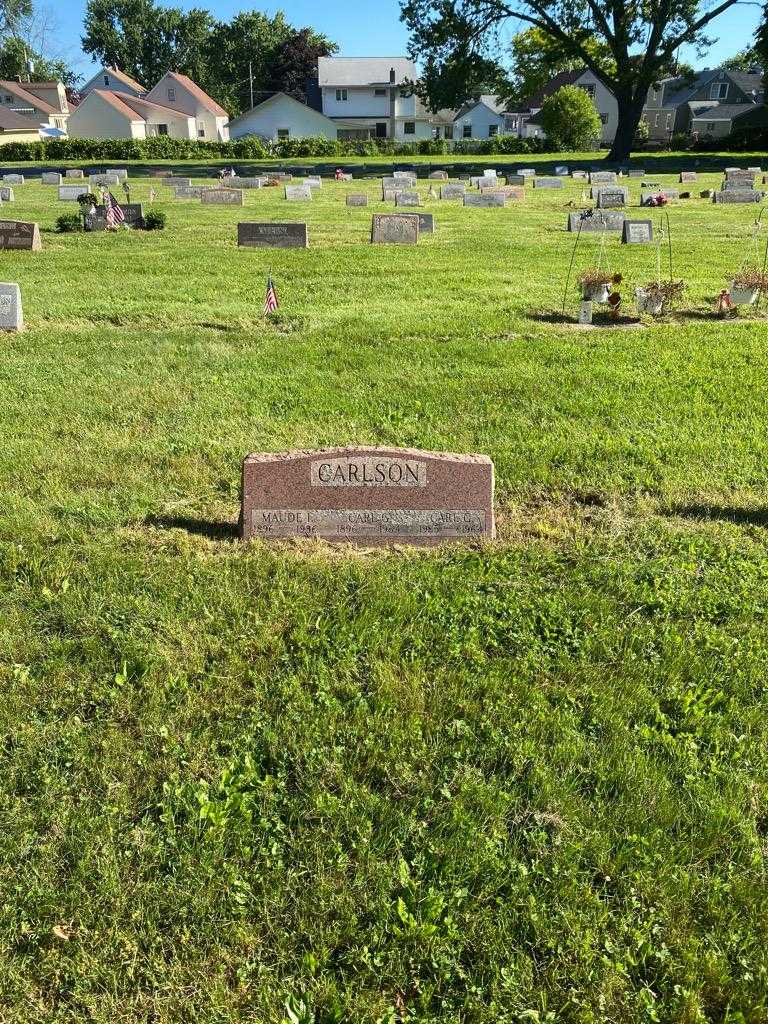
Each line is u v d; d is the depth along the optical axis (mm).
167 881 2975
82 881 2975
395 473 5246
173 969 2699
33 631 4355
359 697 3914
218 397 8148
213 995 2615
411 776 3449
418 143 68438
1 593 4684
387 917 2854
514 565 5078
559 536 5520
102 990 2656
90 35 106688
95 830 3176
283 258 17297
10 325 11016
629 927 2832
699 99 86000
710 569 5082
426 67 52281
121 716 3770
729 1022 2574
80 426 7332
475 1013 2576
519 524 5707
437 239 20578
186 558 5109
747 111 75438
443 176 44156
